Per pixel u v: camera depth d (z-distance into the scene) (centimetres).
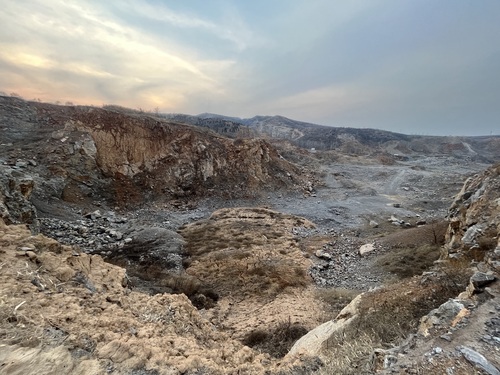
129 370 455
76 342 475
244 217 3123
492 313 551
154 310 720
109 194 3256
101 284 757
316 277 1875
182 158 3972
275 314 1379
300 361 647
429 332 548
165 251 2053
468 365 434
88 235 2227
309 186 4597
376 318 791
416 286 906
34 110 3628
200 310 1420
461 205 1389
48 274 664
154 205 3391
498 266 693
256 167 4397
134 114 4262
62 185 2894
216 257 2025
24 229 825
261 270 1848
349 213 3541
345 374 549
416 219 3284
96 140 3512
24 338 447
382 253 2142
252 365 607
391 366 476
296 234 2744
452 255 1082
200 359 545
